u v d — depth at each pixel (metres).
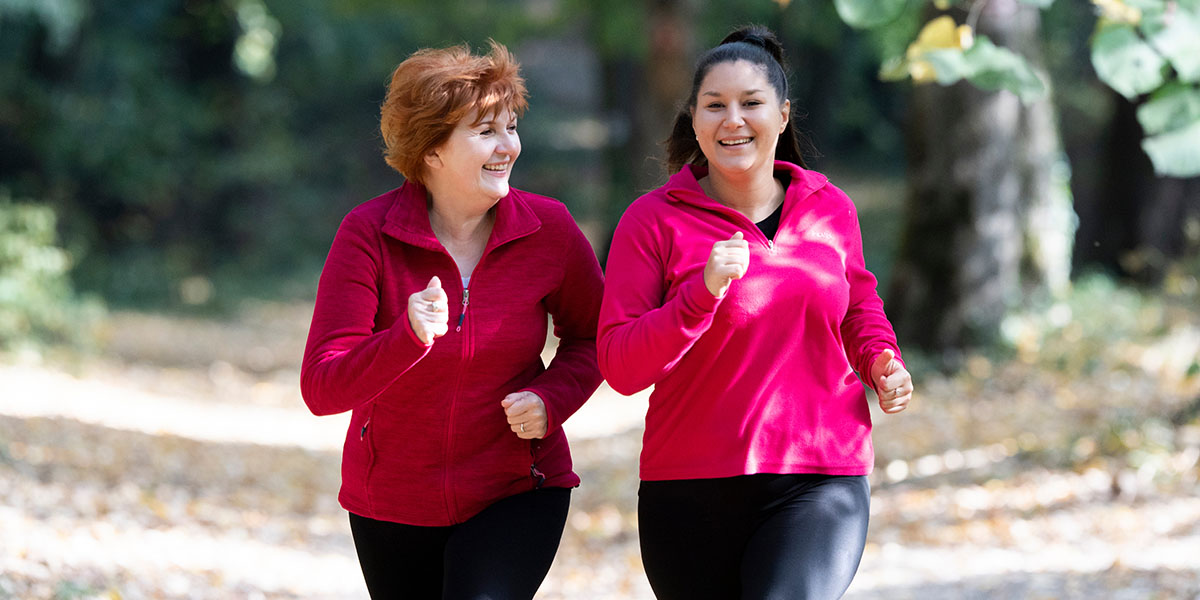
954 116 28.50
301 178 70.94
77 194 55.22
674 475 7.76
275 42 64.69
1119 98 37.91
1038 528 16.66
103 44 55.97
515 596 7.83
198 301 51.03
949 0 10.98
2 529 14.16
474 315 8.14
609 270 7.95
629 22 47.12
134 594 13.08
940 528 17.47
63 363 32.38
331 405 7.74
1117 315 27.86
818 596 7.27
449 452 8.16
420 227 8.08
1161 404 21.30
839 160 79.69
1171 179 37.41
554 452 8.47
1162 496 17.05
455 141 8.02
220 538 17.25
